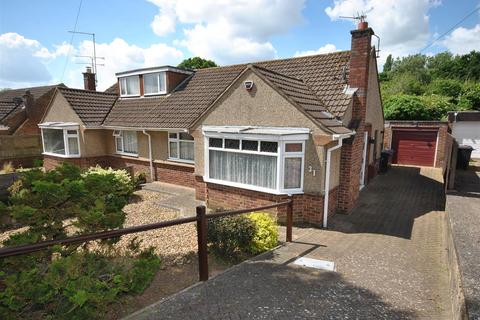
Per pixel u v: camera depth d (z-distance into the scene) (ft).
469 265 13.12
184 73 55.88
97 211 16.29
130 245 18.34
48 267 13.28
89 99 59.57
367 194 40.93
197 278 18.43
